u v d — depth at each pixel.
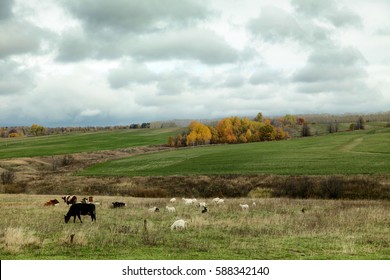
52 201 33.00
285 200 38.69
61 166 95.25
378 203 35.09
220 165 73.94
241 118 150.62
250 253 14.11
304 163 68.06
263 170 64.31
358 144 93.88
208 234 17.73
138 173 72.75
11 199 39.38
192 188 57.69
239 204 33.31
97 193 58.44
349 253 14.10
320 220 21.78
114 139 155.88
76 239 15.45
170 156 95.38
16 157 101.50
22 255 13.64
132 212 26.97
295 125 184.75
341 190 48.66
